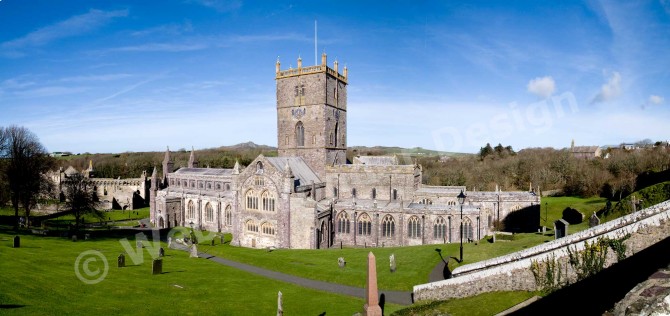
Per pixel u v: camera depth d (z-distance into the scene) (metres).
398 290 47.91
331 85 90.75
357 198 87.56
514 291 36.38
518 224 86.88
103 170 190.50
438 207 76.38
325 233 78.06
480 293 38.06
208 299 43.28
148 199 154.38
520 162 144.38
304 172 85.69
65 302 36.50
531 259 36.09
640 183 104.81
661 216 31.70
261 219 77.75
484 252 54.88
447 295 39.84
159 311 37.91
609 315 12.08
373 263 38.12
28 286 38.53
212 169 122.19
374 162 94.88
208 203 103.62
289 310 41.34
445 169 146.88
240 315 39.22
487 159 157.00
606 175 122.31
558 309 29.92
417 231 75.38
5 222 99.94
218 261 64.44
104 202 141.88
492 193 91.12
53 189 123.25
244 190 80.25
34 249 59.16
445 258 56.22
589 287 32.38
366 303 38.66
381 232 77.75
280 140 92.50
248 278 54.03
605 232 36.22
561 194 132.12
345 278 53.28
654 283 11.44
